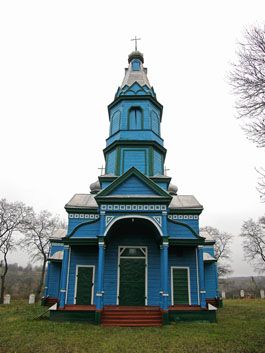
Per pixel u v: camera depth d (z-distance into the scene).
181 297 17.59
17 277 68.19
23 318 16.97
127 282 17.80
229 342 11.27
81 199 21.08
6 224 34.22
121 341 11.51
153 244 18.59
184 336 12.27
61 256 25.27
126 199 16.73
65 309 15.84
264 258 46.31
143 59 26.58
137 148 21.33
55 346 10.80
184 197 21.53
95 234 17.86
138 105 22.78
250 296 48.47
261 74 11.00
